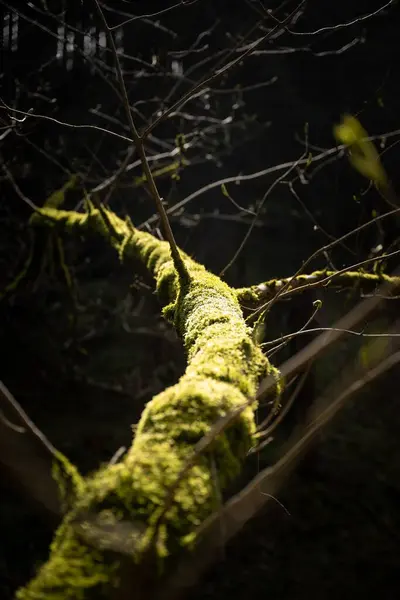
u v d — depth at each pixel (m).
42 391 6.68
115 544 0.94
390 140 7.12
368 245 6.86
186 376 1.54
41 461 1.76
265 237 8.79
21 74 6.95
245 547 4.74
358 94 8.04
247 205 8.87
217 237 8.79
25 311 7.38
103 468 1.15
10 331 7.14
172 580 0.97
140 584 0.93
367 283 3.46
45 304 7.58
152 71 7.64
